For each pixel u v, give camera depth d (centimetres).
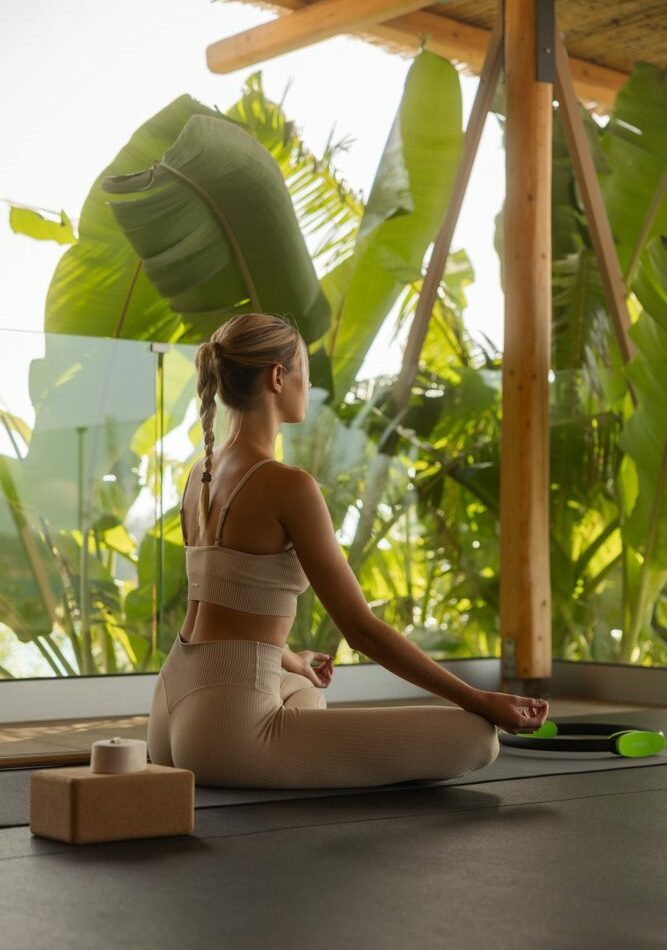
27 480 368
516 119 450
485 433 492
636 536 450
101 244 454
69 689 374
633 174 493
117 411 383
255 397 233
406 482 467
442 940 136
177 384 393
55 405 373
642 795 229
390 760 228
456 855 177
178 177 415
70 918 144
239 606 225
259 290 448
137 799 186
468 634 479
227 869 168
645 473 447
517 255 450
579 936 138
